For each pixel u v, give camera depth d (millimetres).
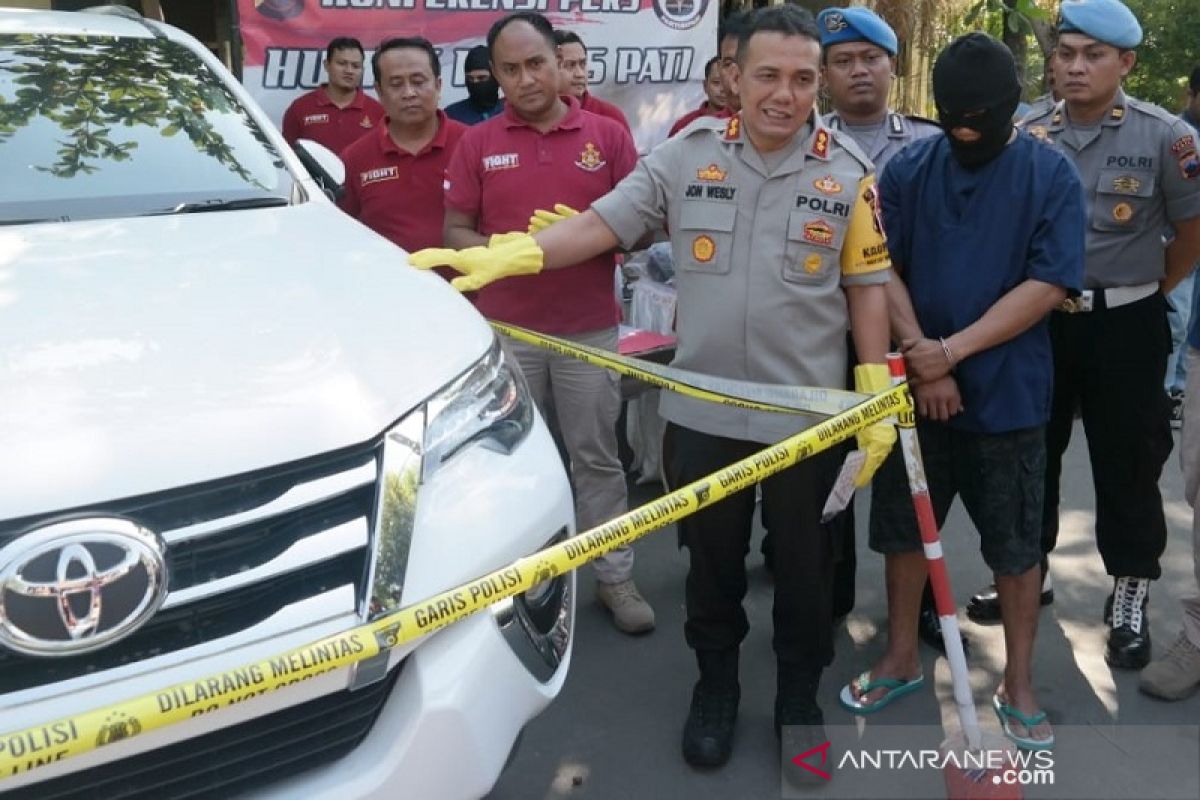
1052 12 6957
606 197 2658
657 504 2043
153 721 1516
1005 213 2605
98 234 2412
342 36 5137
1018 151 2611
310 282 2191
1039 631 3408
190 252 2322
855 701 2953
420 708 1750
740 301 2531
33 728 1464
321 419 1728
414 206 3773
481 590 1773
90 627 1512
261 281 2170
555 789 2678
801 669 2740
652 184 2631
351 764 1747
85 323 1921
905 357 2607
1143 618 3219
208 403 1703
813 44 2379
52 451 1570
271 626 1635
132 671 1547
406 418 1822
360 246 2492
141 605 1539
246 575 1616
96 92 2963
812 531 2623
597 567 3455
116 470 1573
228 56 7336
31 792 1547
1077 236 2572
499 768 1869
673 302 4258
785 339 2527
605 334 3391
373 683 1743
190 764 1654
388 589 1714
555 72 3178
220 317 1978
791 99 2377
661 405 2766
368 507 1746
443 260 2551
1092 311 3127
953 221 2688
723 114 5195
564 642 2133
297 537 1673
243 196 2785
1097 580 3768
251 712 1641
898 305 2744
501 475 1957
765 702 3045
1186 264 3240
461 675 1792
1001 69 2475
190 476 1604
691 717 2814
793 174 2488
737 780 2715
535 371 3363
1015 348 2664
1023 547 2762
